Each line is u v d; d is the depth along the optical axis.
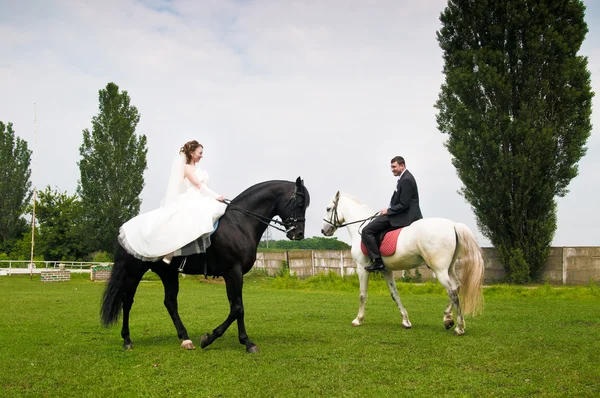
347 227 10.00
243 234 7.36
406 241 8.53
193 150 7.71
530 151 24.55
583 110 24.86
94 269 31.55
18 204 54.69
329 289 21.83
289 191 7.58
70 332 8.93
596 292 16.48
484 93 25.73
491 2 25.89
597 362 6.19
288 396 5.03
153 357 6.76
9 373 5.96
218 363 6.34
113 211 42.22
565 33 24.97
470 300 8.01
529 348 7.03
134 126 44.50
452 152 26.38
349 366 6.12
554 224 24.59
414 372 5.81
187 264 7.43
